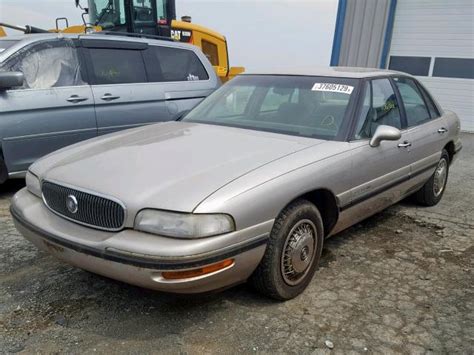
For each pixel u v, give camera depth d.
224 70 10.59
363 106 3.65
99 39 5.75
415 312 2.99
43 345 2.52
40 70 5.17
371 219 4.80
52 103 5.13
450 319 2.93
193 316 2.84
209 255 2.38
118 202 2.49
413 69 13.68
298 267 3.02
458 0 12.55
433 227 4.64
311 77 3.96
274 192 2.68
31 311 2.85
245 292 3.14
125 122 5.83
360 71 4.13
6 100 4.80
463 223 4.80
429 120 4.78
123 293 3.08
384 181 3.80
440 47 13.10
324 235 3.47
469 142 11.02
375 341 2.66
